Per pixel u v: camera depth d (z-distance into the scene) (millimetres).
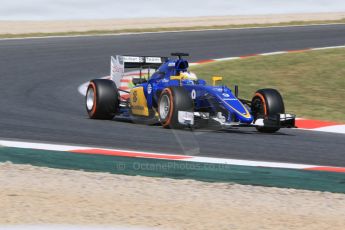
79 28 108125
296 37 92250
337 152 31188
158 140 32219
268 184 24609
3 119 37812
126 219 18750
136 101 38969
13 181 22938
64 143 30797
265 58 70125
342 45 83625
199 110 35781
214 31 100375
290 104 48594
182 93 34594
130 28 107375
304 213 20672
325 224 19406
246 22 121062
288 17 134375
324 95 52344
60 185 22688
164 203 20984
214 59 72312
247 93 52625
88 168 25953
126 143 31203
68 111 42531
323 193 23531
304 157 29641
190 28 105875
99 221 18391
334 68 63281
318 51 73625
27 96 48938
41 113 40969
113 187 22797
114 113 39406
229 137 34094
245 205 21297
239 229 18359
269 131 36750
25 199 20500
